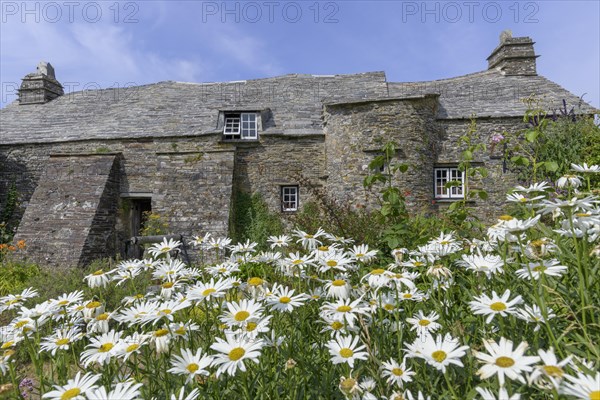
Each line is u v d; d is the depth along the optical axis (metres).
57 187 12.17
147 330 1.78
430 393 1.29
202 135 12.55
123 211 12.72
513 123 11.63
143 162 12.76
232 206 11.95
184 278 1.95
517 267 1.66
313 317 1.80
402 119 11.27
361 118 11.51
